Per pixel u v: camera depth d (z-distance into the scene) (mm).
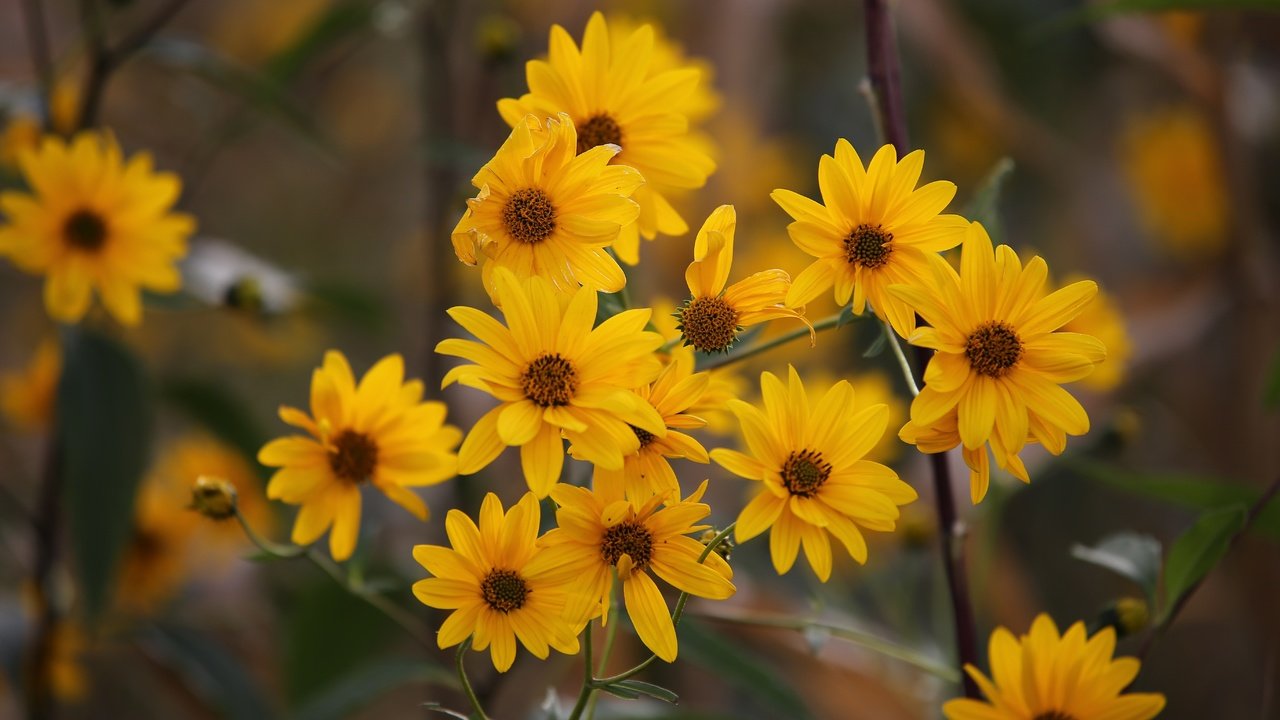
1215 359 2357
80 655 2010
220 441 2031
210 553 2098
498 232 1271
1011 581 1908
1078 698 1285
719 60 2248
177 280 1578
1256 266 2219
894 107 1353
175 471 2096
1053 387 1261
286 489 1340
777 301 1274
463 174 2090
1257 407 2182
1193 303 2314
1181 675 2326
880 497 1257
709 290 1276
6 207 1556
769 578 1851
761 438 1257
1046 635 1286
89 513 1639
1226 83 2191
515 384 1256
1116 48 2291
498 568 1270
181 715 2348
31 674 1877
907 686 1736
